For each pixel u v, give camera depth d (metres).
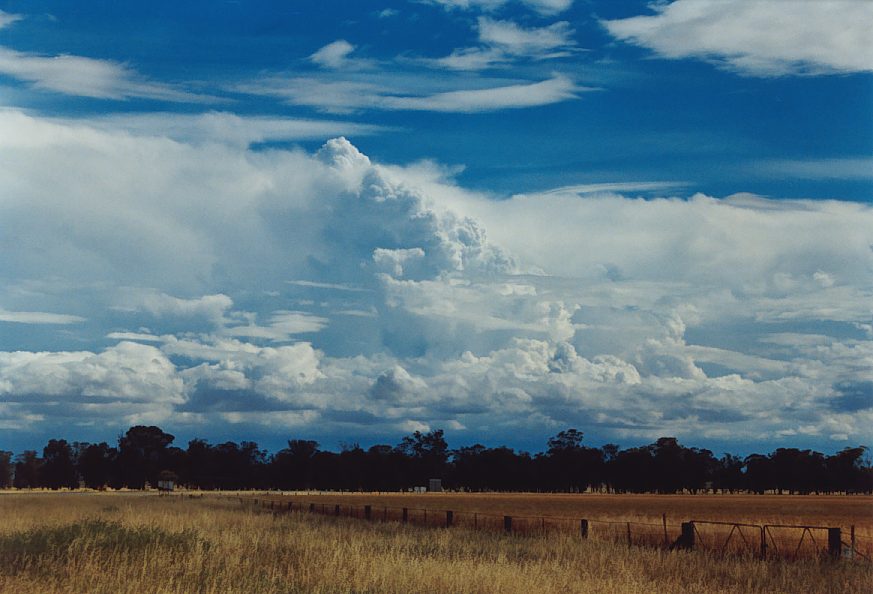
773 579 22.92
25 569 21.08
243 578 20.38
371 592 19.44
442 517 57.47
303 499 114.38
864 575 23.14
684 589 21.34
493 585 19.53
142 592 18.44
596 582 20.72
